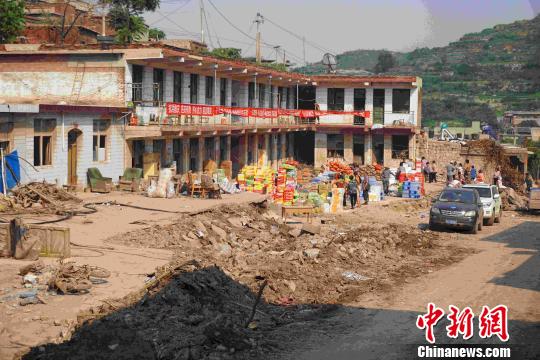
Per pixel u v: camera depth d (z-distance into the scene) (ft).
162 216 70.03
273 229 75.82
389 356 36.17
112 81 100.68
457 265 64.34
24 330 34.09
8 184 73.46
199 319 38.50
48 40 148.87
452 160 167.43
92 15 166.81
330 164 144.46
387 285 54.29
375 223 90.74
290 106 183.21
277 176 106.42
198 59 113.39
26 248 49.16
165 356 33.06
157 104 108.27
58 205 71.51
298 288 51.16
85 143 88.69
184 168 118.01
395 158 172.24
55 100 103.40
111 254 52.60
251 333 39.09
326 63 199.31
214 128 117.29
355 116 173.99
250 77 146.92
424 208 117.91
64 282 41.37
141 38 166.30
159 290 41.88
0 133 73.15
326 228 82.02
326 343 38.34
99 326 34.55
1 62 105.50
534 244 79.20
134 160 102.42
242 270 52.90
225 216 76.38
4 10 133.18
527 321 43.52
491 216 97.09
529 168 184.03
